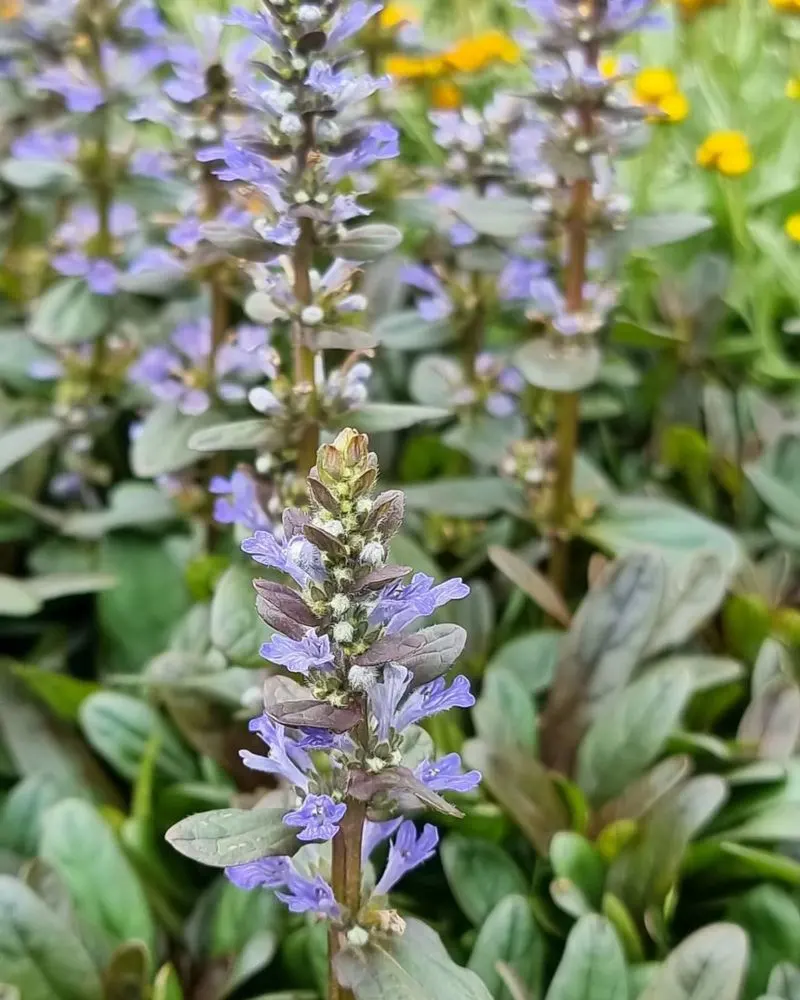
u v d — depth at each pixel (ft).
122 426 1.63
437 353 1.64
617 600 1.17
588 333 1.21
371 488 0.62
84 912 0.93
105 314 1.38
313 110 0.88
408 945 0.69
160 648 1.33
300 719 0.62
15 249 1.87
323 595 0.63
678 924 1.03
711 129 2.06
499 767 1.03
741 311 1.79
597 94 1.11
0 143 1.70
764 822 1.01
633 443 1.69
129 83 1.37
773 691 1.11
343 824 0.67
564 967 0.84
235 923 0.97
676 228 1.17
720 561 1.20
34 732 1.19
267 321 0.97
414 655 0.64
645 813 0.99
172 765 1.14
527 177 1.24
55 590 1.26
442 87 1.88
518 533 1.43
